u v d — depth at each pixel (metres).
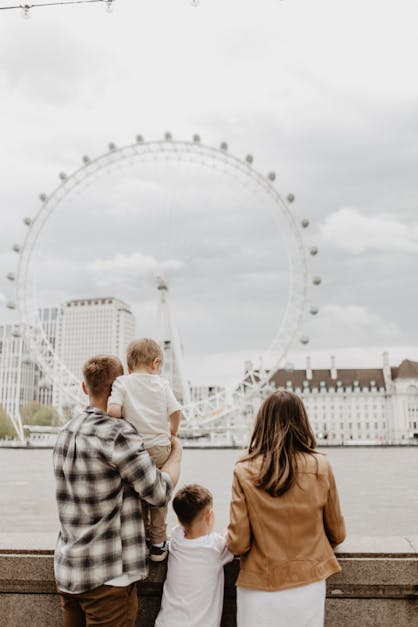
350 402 154.88
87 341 189.50
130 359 4.26
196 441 100.44
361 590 4.30
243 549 3.73
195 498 4.05
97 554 3.52
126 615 3.59
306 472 3.78
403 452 86.12
